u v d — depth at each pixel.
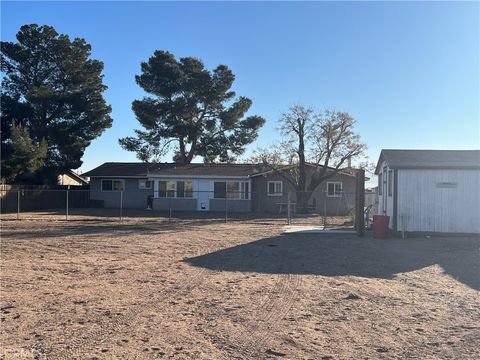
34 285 10.23
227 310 8.23
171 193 41.97
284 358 5.91
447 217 20.59
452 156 22.12
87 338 6.64
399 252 15.88
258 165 40.19
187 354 6.03
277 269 12.58
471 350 6.20
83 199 44.91
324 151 38.59
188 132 50.00
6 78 47.69
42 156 40.78
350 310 8.24
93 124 47.50
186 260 13.95
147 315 7.87
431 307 8.45
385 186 23.77
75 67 48.22
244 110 52.22
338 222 29.34
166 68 49.22
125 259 14.01
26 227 24.45
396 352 6.13
